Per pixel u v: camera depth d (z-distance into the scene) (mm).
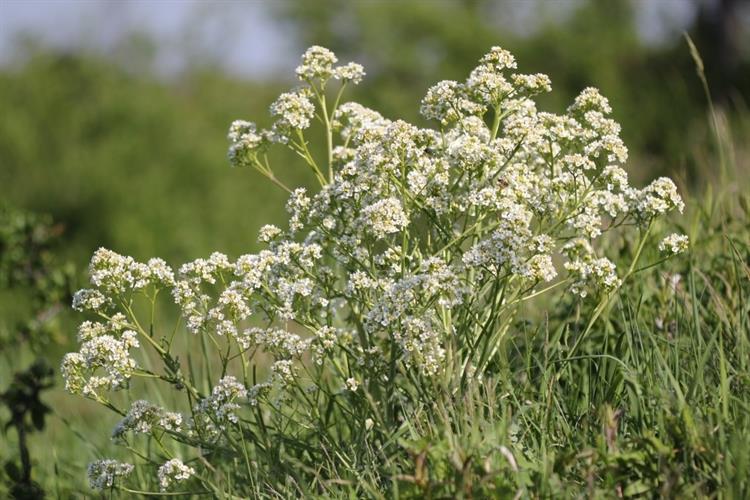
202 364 6578
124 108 31969
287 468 5480
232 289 5656
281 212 30734
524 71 37969
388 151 5473
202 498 5926
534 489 4488
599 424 5109
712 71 32750
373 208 5297
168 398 7875
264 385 5648
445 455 4500
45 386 6992
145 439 7309
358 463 5363
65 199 29688
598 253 6891
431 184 5559
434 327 5418
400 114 38344
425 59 39969
